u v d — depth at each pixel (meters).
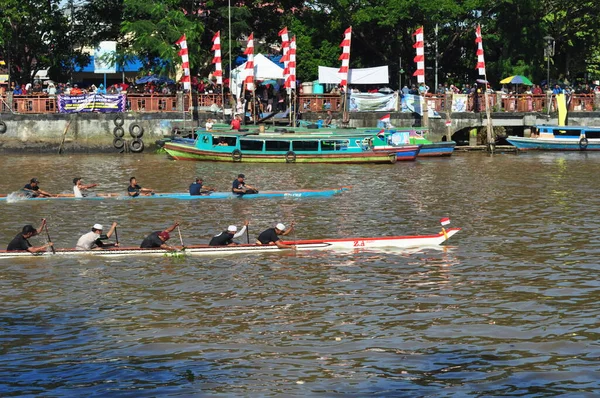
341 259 26.69
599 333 19.47
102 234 31.02
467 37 70.88
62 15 70.25
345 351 18.52
